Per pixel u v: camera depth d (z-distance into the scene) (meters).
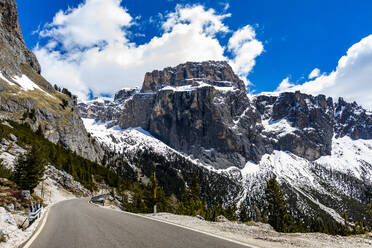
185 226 11.48
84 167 113.00
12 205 18.75
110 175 125.44
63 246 7.89
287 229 58.22
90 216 17.98
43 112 141.88
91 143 190.88
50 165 72.62
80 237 9.41
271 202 61.75
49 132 135.75
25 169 38.00
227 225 12.29
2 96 123.62
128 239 8.52
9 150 57.56
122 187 117.81
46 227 12.67
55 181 65.75
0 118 95.94
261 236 9.07
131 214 19.53
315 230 121.06
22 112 125.94
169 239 8.23
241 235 9.22
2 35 177.88
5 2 192.75
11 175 36.78
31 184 37.72
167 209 82.88
